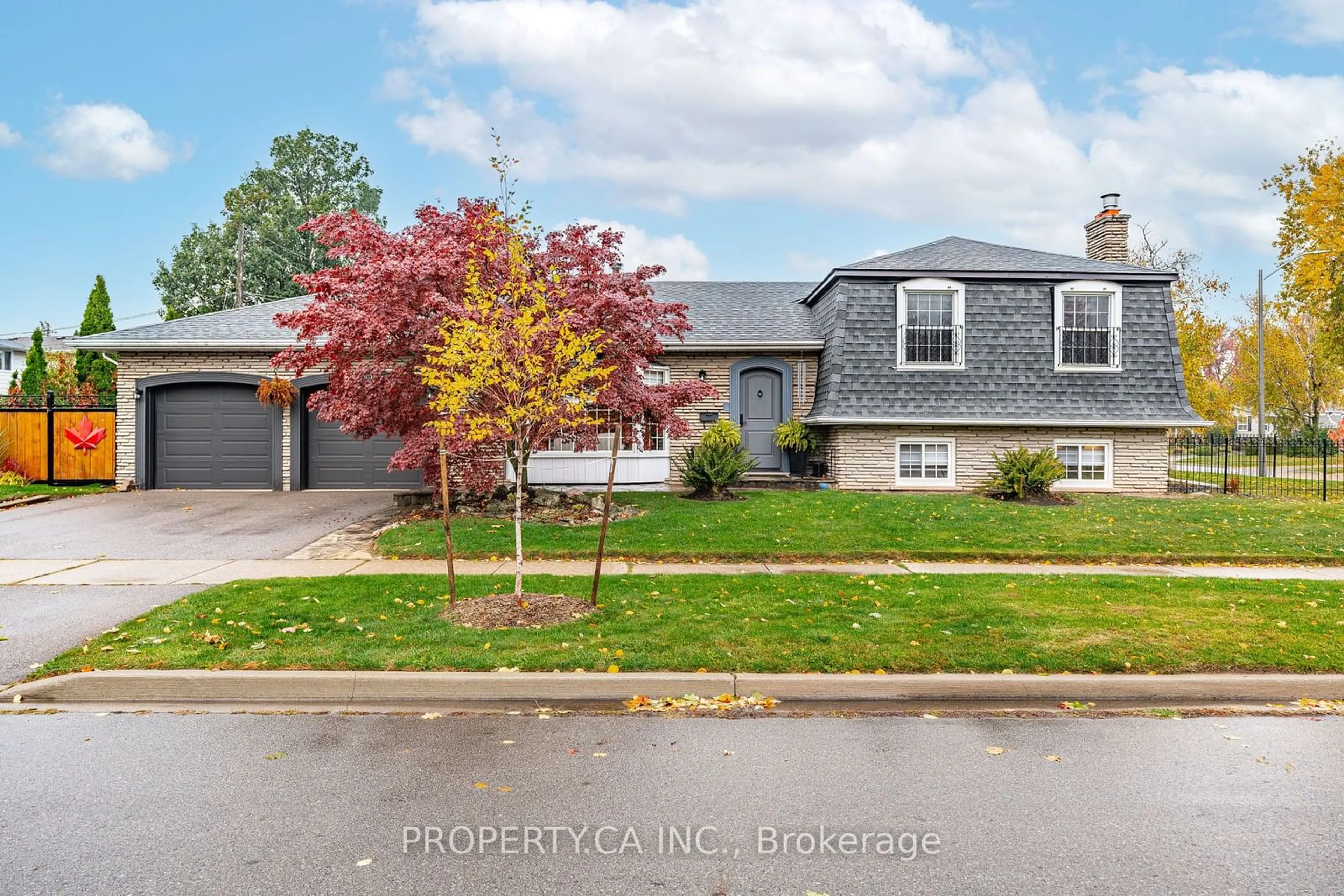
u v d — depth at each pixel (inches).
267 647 248.8
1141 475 666.8
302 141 1836.9
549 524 481.4
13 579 354.6
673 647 249.6
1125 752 189.8
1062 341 661.3
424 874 134.3
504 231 430.0
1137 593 326.0
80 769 176.7
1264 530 472.1
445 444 416.5
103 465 695.1
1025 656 243.6
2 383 1850.4
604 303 441.4
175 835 146.6
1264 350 1277.1
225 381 669.3
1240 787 170.6
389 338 441.1
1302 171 1113.4
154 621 278.2
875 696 226.1
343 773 174.9
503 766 178.9
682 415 689.6
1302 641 259.8
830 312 681.6
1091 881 133.3
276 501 604.4
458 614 285.6
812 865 137.9
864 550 412.2
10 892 127.3
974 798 164.6
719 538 436.1
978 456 663.1
